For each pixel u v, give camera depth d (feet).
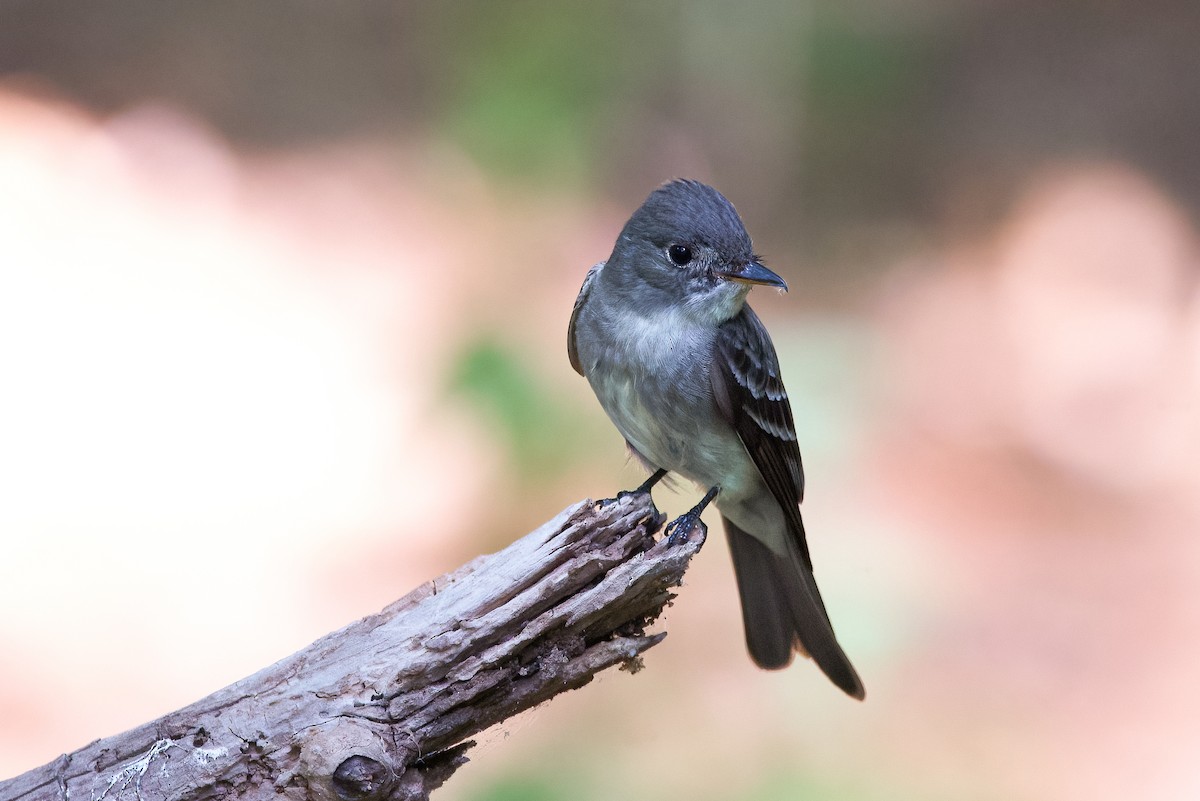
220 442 40.40
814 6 57.52
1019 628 35.35
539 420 31.65
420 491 37.91
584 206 47.73
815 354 35.40
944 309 51.03
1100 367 48.03
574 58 44.55
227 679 31.71
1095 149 59.41
